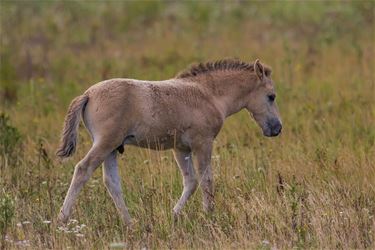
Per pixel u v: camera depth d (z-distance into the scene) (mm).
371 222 32094
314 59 67250
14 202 33062
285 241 30062
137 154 40906
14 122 49062
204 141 35438
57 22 85250
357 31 79938
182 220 33094
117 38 81750
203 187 35219
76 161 39812
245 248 29359
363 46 71438
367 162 38906
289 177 37250
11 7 84438
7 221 31219
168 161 39406
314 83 57531
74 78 63250
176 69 63562
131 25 86750
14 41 73688
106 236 31062
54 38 80188
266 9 91312
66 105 54000
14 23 80688
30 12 88938
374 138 43594
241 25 85625
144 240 30766
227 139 43750
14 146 41750
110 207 34375
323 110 50625
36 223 31906
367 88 55750
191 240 30672
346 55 68062
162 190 34594
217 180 36906
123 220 33094
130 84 33281
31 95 53969
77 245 29906
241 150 41094
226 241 29797
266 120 37938
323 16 86125
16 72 66438
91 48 77125
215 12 89188
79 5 90438
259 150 41375
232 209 33094
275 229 31188
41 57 71438
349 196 34656
